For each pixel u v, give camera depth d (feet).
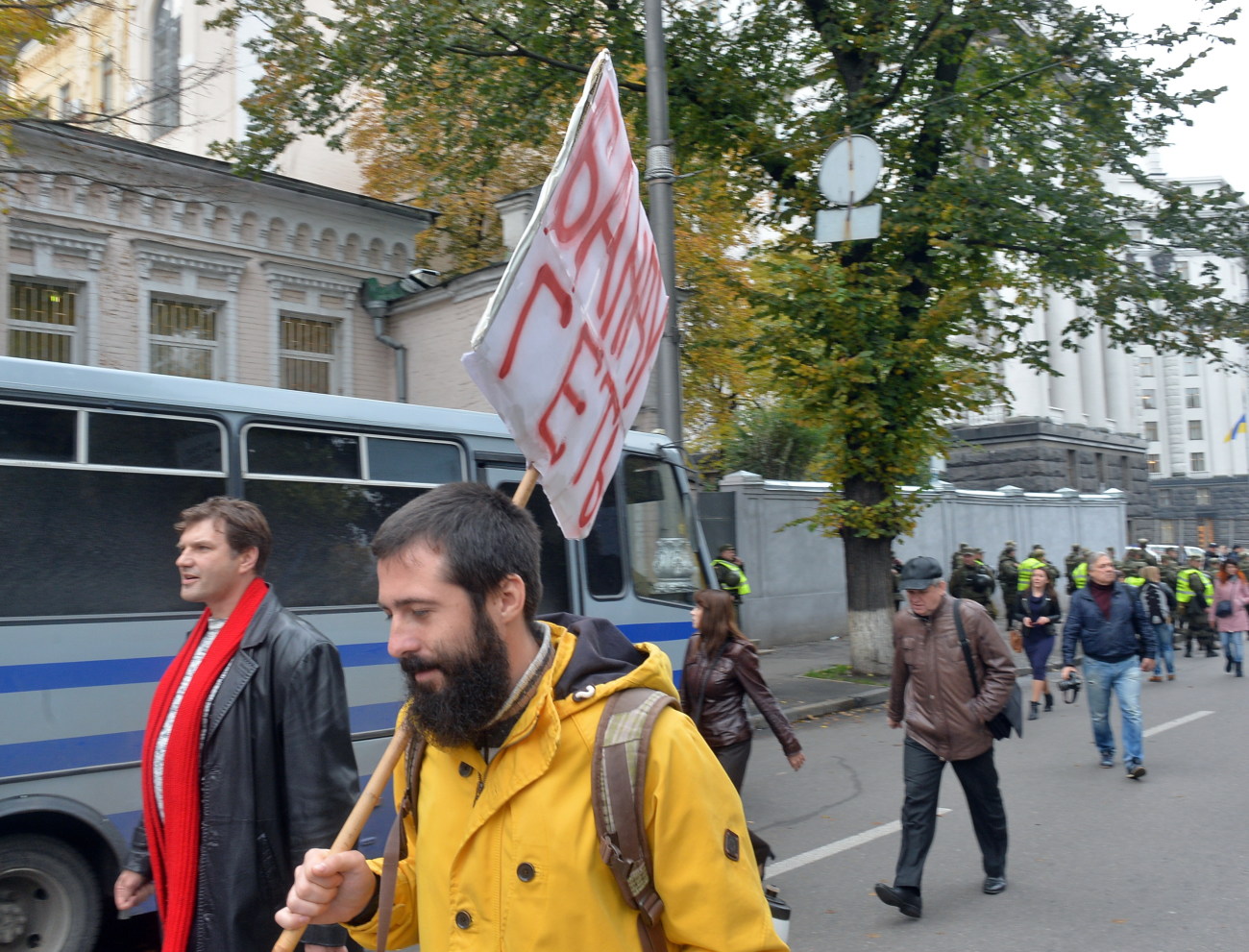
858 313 46.47
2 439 15.75
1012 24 48.34
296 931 6.12
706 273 66.74
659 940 5.83
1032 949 17.66
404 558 5.69
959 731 19.30
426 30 43.88
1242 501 241.55
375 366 48.49
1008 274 49.67
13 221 37.24
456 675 5.63
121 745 16.14
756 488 63.57
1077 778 30.32
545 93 48.34
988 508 89.86
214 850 9.59
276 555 18.80
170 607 17.20
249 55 63.62
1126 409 154.10
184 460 17.80
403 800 6.51
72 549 16.20
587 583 24.34
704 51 48.75
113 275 39.99
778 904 10.46
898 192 49.21
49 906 15.16
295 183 44.98
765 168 50.98
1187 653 66.28
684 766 5.76
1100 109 48.91
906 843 19.35
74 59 49.57
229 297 43.47
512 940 5.65
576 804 5.72
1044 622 42.29
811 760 34.65
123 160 39.78
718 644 20.49
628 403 7.88
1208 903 19.60
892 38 49.08
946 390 49.90
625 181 7.73
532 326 6.63
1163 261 56.85
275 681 9.91
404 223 49.47
